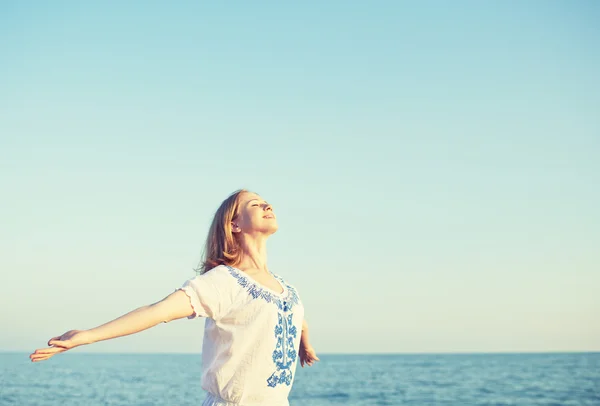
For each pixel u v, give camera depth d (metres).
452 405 25.78
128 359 113.38
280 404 3.24
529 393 30.09
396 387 35.69
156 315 2.91
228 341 3.17
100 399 24.64
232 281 3.21
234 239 3.52
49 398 24.25
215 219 3.55
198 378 40.97
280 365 3.22
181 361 96.12
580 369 54.44
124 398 25.47
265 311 3.19
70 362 87.00
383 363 82.25
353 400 28.47
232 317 3.16
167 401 24.59
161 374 47.66
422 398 29.02
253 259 3.48
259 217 3.48
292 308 3.36
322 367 68.19
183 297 3.05
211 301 3.11
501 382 38.44
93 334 2.70
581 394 29.11
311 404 27.03
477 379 41.84
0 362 69.00
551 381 38.31
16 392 26.28
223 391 3.17
